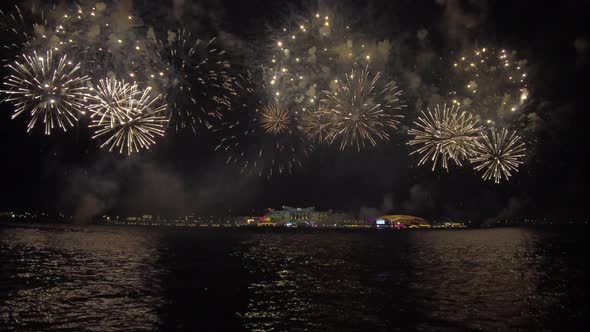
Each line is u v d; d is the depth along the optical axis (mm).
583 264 21938
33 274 19500
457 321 12453
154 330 11750
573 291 15984
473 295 15430
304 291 16219
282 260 23859
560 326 12023
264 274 19609
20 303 14391
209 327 12023
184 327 12016
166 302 14562
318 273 19875
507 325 12102
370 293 15797
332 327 12000
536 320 12523
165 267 21562
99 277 18906
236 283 17656
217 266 21875
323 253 26781
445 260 23547
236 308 13828
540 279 18172
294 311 13523
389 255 25703
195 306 14094
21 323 12336
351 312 13359
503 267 21172
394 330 11766
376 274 19531
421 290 16281
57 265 21953
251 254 26422
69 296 15383
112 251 27516
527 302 14414
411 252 27062
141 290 16344
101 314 13180
